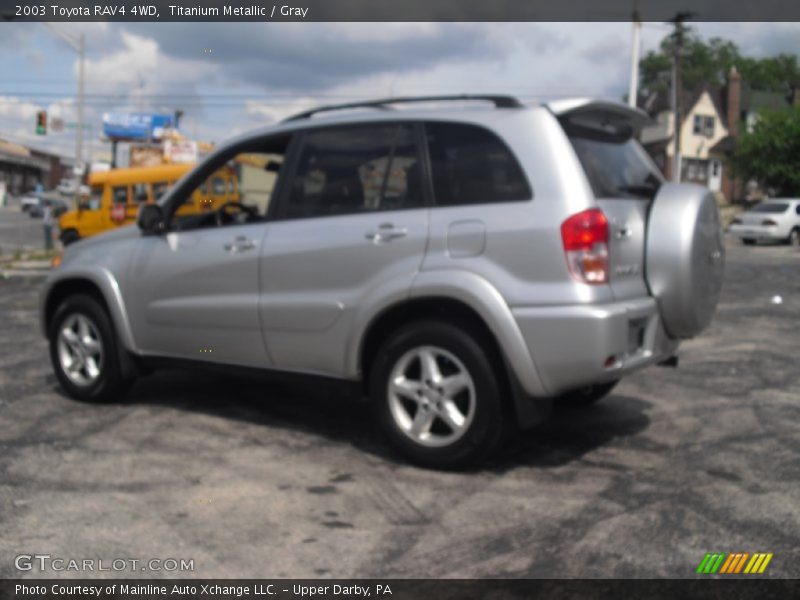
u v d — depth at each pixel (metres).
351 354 4.74
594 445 5.05
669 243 4.57
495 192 4.41
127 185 23.59
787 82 82.75
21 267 22.66
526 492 4.21
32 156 111.25
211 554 3.47
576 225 4.16
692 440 5.16
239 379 6.82
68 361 6.07
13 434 5.20
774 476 4.46
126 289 5.74
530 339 4.20
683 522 3.81
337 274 4.78
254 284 5.14
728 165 57.03
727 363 7.59
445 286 4.36
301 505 4.02
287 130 5.22
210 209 5.49
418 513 3.93
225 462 4.66
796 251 23.95
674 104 38.28
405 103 4.93
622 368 4.25
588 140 4.63
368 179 4.83
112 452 4.83
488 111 4.58
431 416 4.52
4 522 3.78
